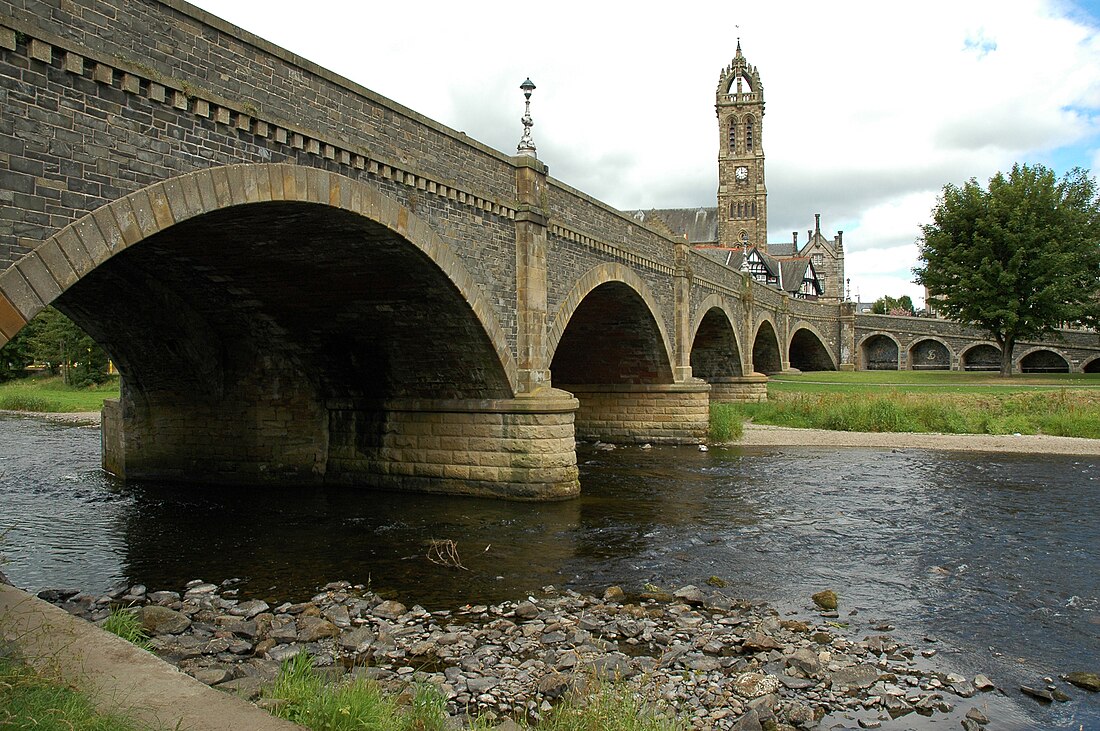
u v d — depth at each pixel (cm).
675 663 1039
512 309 2173
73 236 1029
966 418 4081
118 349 2419
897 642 1154
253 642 1104
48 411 5816
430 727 718
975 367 8356
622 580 1467
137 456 2547
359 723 673
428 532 1839
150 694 641
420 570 1523
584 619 1210
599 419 3825
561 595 1366
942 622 1245
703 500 2269
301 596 1359
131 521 1948
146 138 1139
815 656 1035
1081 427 3791
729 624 1212
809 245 13138
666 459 3197
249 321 2238
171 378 2472
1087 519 2009
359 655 1063
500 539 1780
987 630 1208
